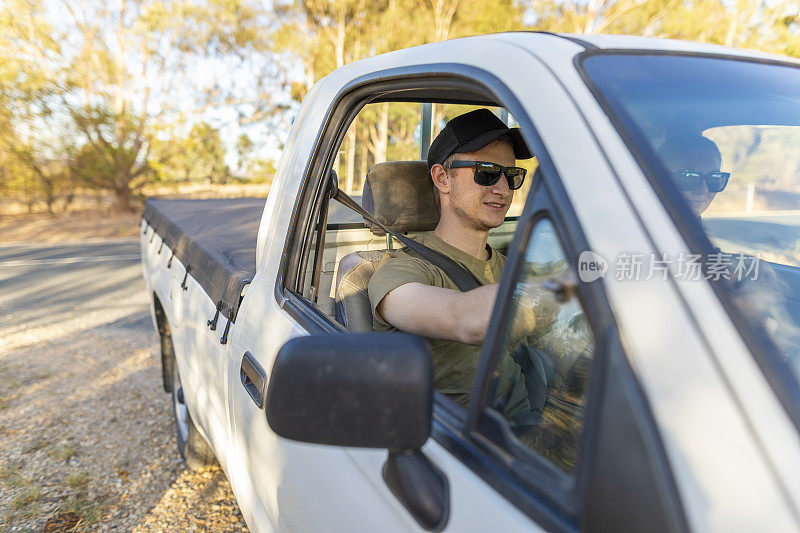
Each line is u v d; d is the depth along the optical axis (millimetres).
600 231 789
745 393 684
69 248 12617
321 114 1710
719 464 645
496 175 1579
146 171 20000
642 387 678
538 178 911
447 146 1617
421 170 2066
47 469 3176
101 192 19438
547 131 920
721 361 697
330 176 1679
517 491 813
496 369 942
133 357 5043
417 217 2062
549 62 1019
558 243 880
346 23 19766
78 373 4637
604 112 922
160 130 19750
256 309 1763
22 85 16281
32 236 15117
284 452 1445
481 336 1281
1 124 16750
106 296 7590
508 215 2305
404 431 790
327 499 1226
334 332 1372
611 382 694
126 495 2945
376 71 1477
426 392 795
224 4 18734
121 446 3426
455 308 1331
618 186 818
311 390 794
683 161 1051
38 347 5324
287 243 1701
